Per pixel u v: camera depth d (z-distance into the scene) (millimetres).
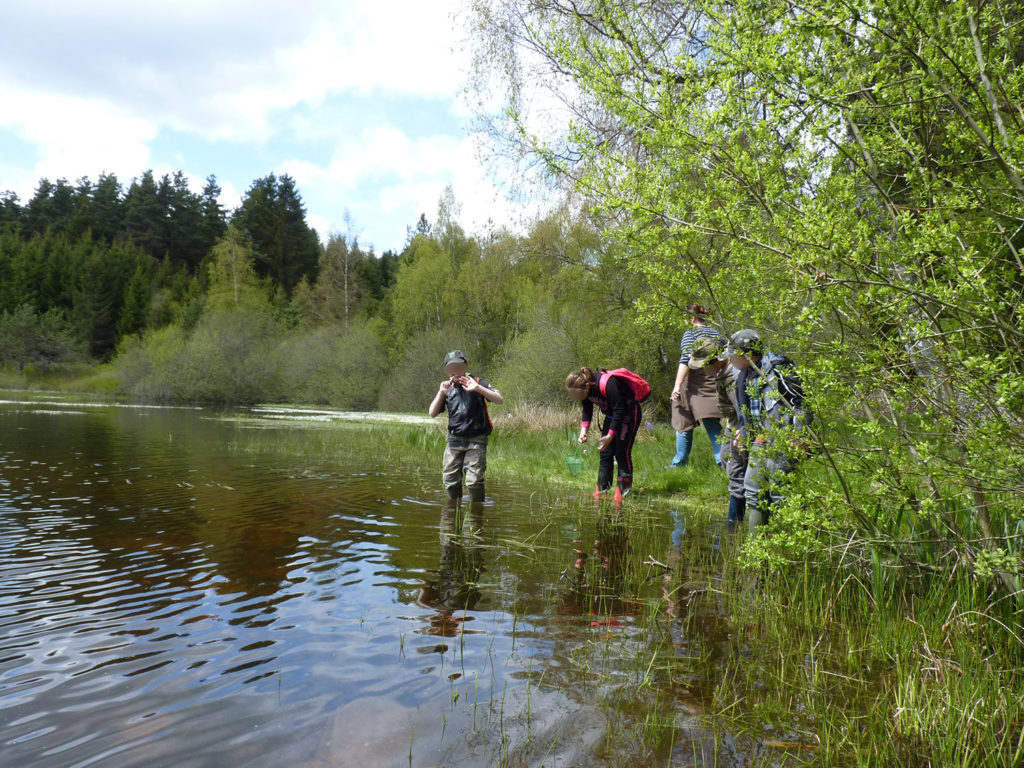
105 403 27109
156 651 2201
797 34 2232
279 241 68438
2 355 47969
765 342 3018
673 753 1631
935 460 2383
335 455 8914
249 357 33875
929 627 2506
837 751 1664
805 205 2516
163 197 79938
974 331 2182
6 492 5340
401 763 1535
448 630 2451
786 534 2834
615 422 5777
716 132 2625
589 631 2475
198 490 5656
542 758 1581
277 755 1554
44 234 79062
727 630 2516
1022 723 1838
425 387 27469
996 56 2205
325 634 2383
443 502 5359
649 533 4277
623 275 13617
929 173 2354
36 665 2072
